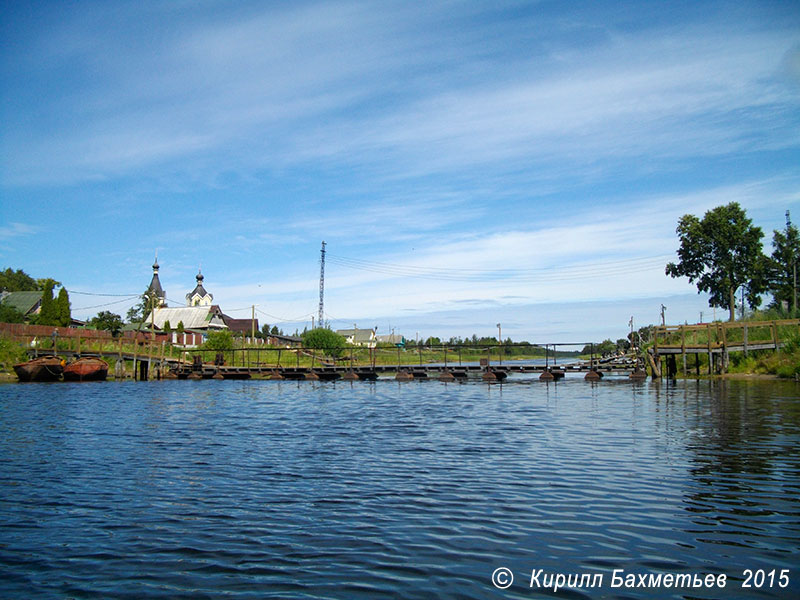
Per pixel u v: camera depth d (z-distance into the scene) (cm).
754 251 5922
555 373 5016
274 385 5112
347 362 8356
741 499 1098
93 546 912
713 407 2525
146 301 11844
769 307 6519
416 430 2112
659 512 1030
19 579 795
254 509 1095
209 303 13388
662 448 1603
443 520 1009
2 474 1410
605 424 2114
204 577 791
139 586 768
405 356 10719
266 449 1736
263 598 722
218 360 6644
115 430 2170
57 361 5438
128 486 1283
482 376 5450
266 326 14088
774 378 4091
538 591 731
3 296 8888
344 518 1029
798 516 998
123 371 6012
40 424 2350
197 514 1068
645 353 5019
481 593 727
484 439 1864
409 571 796
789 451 1527
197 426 2288
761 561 814
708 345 4322
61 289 7269
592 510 1048
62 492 1235
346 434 2034
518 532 942
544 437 1866
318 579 775
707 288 6222
